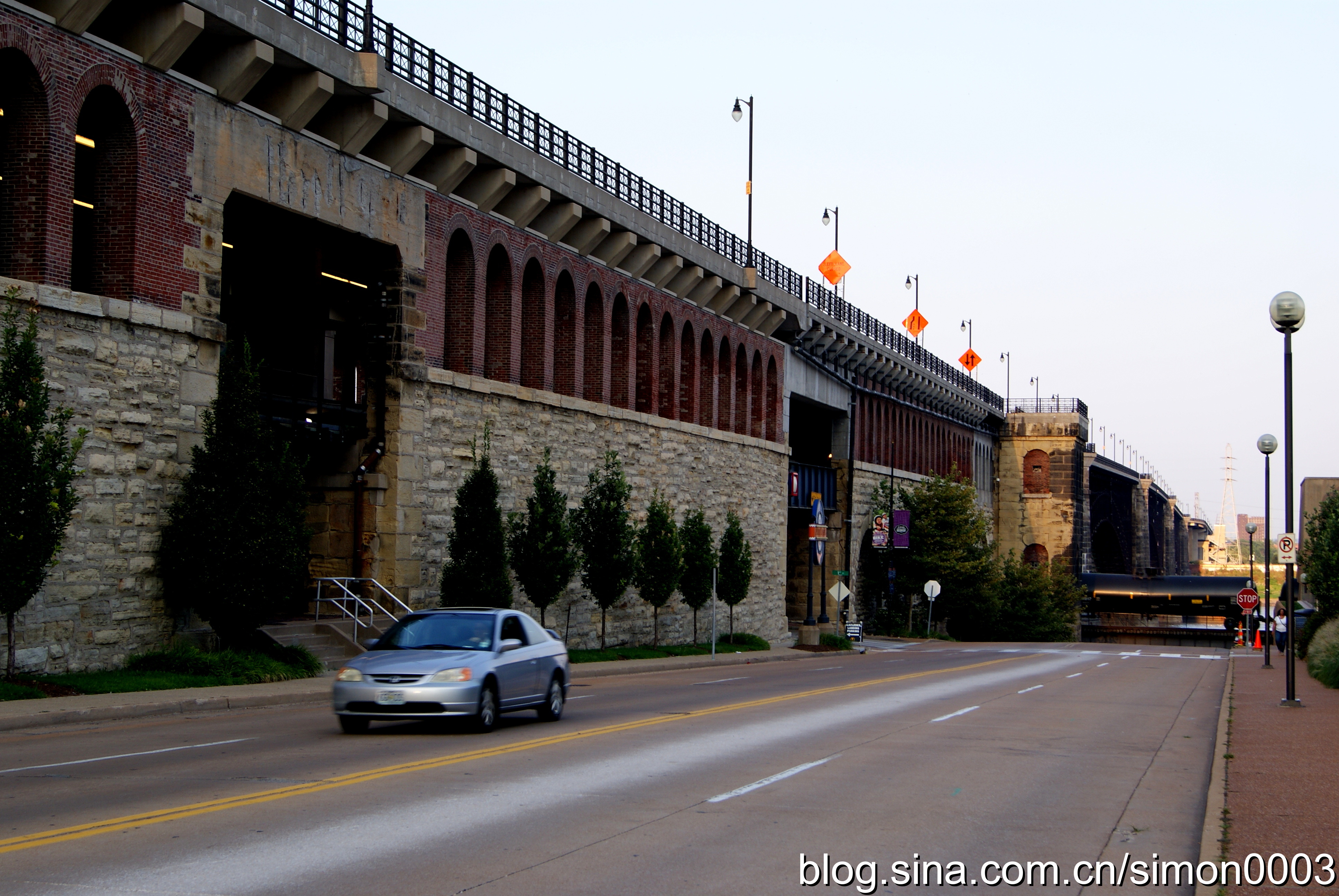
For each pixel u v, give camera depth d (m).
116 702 19.36
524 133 37.16
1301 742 16.94
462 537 31.75
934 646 64.75
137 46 23.88
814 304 63.75
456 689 16.30
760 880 8.34
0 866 8.27
